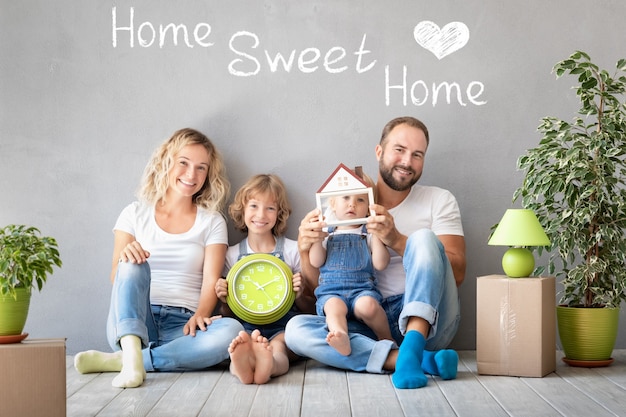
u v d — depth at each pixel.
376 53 3.09
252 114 3.10
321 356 2.54
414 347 2.39
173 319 2.80
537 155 2.75
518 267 2.54
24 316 1.88
